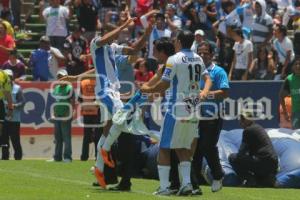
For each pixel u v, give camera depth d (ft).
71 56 208.13
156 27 196.75
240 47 200.44
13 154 186.50
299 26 222.69
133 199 108.27
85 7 221.66
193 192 116.88
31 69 205.98
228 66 207.31
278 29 205.36
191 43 113.91
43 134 190.70
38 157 189.57
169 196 113.19
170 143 112.88
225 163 135.95
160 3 224.33
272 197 120.16
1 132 174.50
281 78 202.69
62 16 217.56
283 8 240.53
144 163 142.51
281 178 134.31
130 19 116.67
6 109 173.27
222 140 142.72
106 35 115.65
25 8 248.52
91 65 208.54
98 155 117.70
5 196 108.37
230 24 204.85
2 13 232.12
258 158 133.49
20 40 234.38
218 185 122.52
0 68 204.13
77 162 169.68
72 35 209.87
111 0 235.81
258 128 134.92
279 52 205.05
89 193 113.91
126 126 116.16
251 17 214.48
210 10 218.18
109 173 119.24
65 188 119.34
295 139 144.25
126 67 147.13
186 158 114.52
